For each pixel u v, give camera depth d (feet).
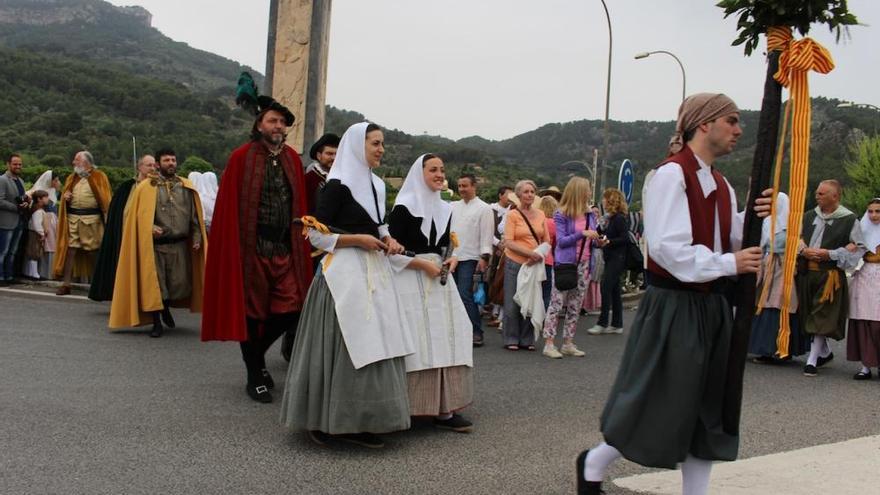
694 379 10.73
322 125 38.88
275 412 18.81
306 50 37.91
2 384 20.49
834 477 14.87
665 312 10.89
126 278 28.40
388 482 14.23
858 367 29.37
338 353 15.94
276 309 20.06
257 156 20.11
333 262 16.43
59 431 16.61
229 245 19.45
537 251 28.43
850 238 26.66
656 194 10.99
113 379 21.54
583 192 28.32
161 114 275.39
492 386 22.99
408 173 18.24
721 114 11.08
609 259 35.06
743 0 10.86
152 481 13.87
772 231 10.98
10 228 39.93
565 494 13.75
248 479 14.16
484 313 40.52
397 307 16.66
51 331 28.53
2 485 13.39
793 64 10.47
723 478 14.75
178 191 29.37
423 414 17.42
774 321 28.30
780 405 21.71
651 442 10.76
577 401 21.17
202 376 22.34
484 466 15.26
